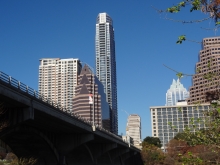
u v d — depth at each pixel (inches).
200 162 625.3
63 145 3080.7
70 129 2829.7
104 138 3666.3
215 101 563.5
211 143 609.9
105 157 5187.0
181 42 500.1
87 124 2987.2
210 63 576.7
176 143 4237.2
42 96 2155.5
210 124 615.5
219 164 617.3
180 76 559.2
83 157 4001.0
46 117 2239.2
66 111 2519.7
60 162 3026.6
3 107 1791.3
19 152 2827.3
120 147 5295.3
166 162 4320.9
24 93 1827.0
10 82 1694.1
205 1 461.4
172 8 468.8
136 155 6407.5
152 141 6737.2
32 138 2541.8
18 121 1881.2
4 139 2471.7
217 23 458.9
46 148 2800.2
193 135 650.2
